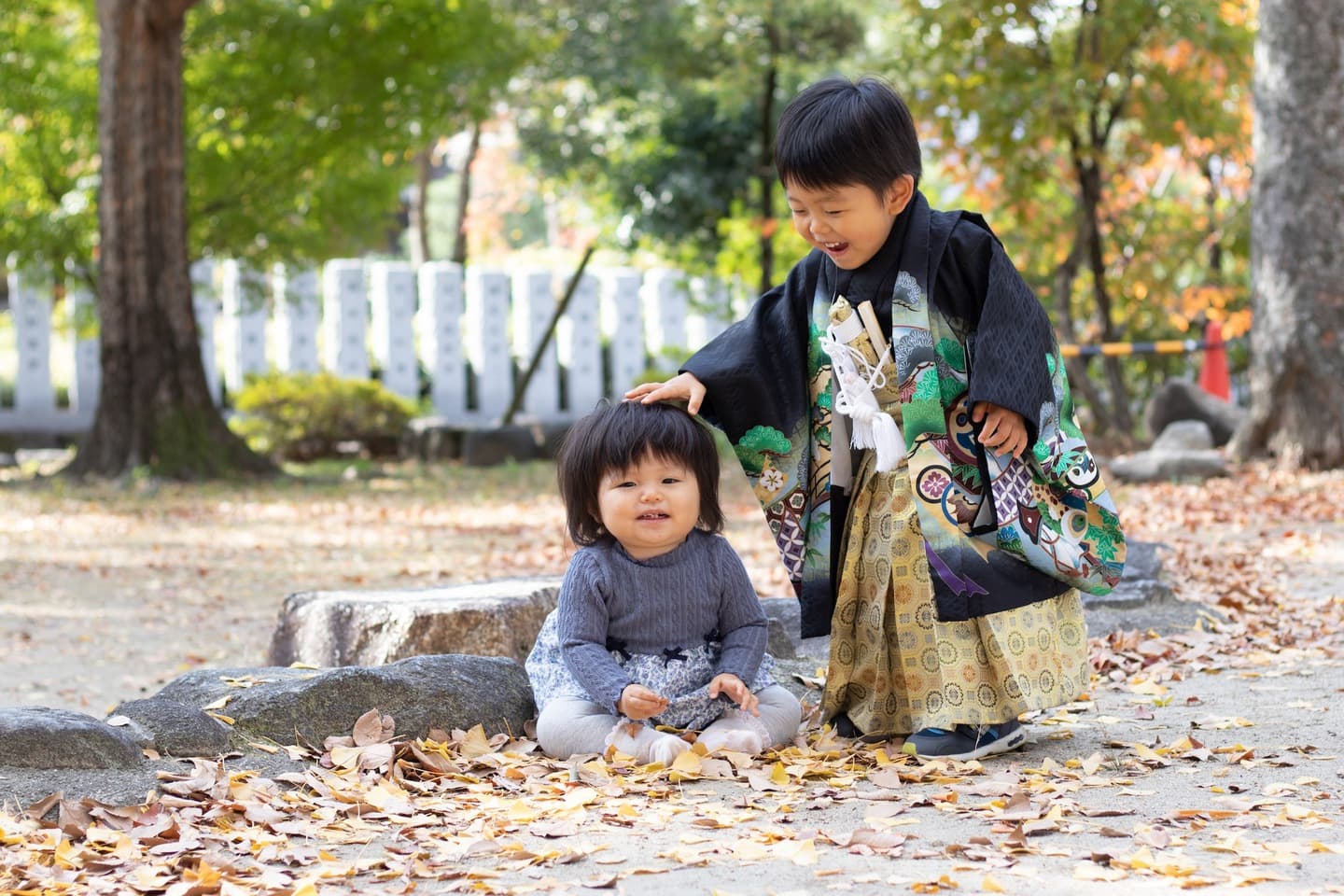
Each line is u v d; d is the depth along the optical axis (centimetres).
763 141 1630
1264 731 360
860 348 337
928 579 331
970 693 329
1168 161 1641
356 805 295
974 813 284
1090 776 315
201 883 243
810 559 355
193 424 1336
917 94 1352
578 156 2006
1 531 1004
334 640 450
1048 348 329
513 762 330
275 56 1429
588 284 1848
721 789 309
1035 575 334
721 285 1802
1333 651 472
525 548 895
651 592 342
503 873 252
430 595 463
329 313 1802
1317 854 252
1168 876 240
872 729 350
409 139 1503
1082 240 1421
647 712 321
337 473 1480
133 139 1315
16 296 1714
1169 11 1301
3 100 1442
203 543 942
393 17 1405
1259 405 1119
